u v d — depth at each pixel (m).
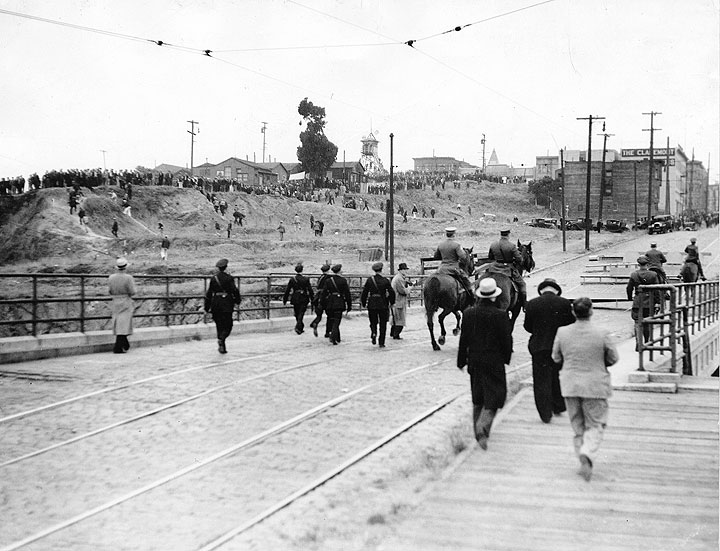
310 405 11.49
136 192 79.25
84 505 7.23
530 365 15.64
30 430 9.91
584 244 67.81
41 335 16.11
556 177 121.81
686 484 7.74
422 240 78.25
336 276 19.34
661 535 6.31
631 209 107.50
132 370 14.45
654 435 9.66
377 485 7.71
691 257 28.55
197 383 13.17
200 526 6.67
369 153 156.62
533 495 7.40
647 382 12.52
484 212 126.31
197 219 79.38
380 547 6.07
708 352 18.23
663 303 13.85
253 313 32.03
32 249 63.56
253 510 7.08
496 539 6.23
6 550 6.11
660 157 115.00
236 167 121.19
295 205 94.50
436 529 6.47
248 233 78.69
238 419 10.59
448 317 30.05
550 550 5.99
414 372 14.63
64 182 75.50
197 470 8.29
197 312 20.33
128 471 8.25
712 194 153.00
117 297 17.06
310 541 6.20
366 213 94.44
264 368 14.96
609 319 27.20
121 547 6.19
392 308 20.89
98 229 68.69
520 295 15.93
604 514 6.86
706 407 11.15
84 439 9.49
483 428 8.98
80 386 12.77
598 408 8.05
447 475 8.07
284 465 8.47
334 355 17.08
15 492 7.58
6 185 74.12
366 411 11.12
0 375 13.80
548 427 10.19
